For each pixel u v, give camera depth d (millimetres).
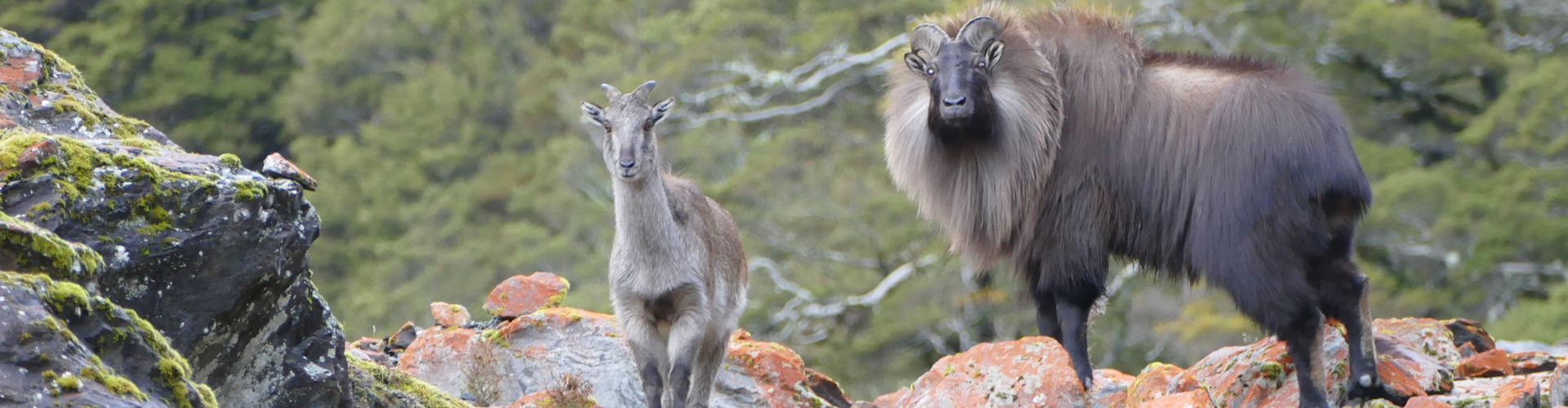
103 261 18766
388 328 107812
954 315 91875
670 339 25438
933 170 30578
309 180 22109
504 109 137125
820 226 101000
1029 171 29250
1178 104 28438
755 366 29812
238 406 21047
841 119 113000
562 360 29578
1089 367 29156
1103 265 29484
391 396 24453
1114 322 87750
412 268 117562
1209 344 83375
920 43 30141
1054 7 31609
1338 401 26859
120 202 19594
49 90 23922
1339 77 103562
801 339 96812
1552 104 94875
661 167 26828
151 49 146250
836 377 92812
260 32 151875
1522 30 110000
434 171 132000
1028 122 29203
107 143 21125
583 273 104562
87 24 143625
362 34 142750
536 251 110688
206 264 20062
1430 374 27234
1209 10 102062
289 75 149500
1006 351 27953
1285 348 27688
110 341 17406
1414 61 100250
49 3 141750
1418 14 99625
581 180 118875
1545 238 90188
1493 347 33875
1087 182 29219
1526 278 93125
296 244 21219
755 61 116000
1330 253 26688
